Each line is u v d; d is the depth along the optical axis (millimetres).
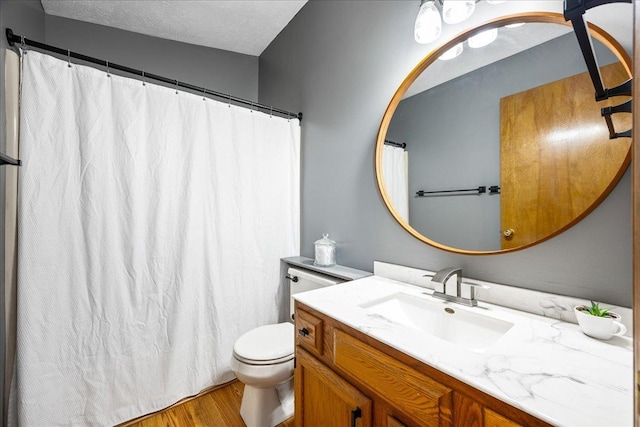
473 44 1136
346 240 1710
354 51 1663
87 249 1372
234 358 1402
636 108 370
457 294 1067
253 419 1420
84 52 1972
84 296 1366
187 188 1642
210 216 1736
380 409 781
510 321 883
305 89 2072
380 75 1507
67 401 1322
